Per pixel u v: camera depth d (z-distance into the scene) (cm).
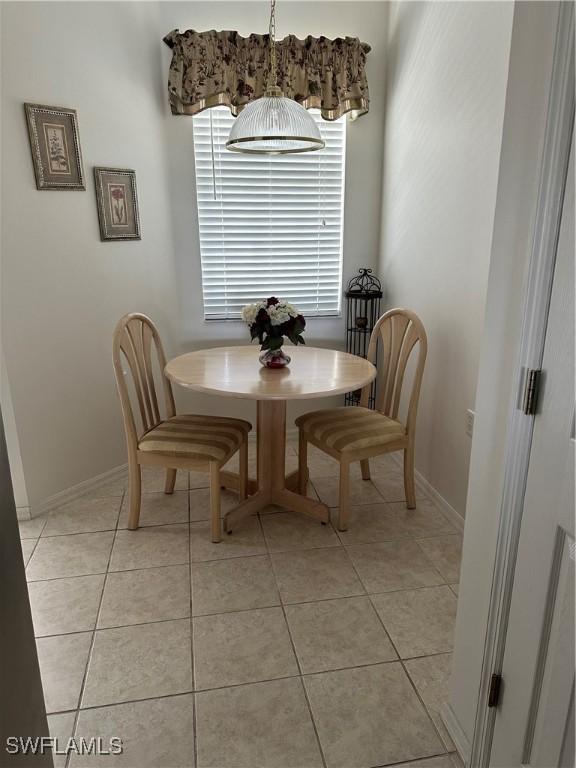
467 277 242
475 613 139
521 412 113
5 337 252
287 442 371
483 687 134
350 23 316
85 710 162
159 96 309
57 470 282
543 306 106
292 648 186
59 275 271
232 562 233
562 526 103
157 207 318
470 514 139
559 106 97
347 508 255
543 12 101
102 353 300
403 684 171
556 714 109
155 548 244
